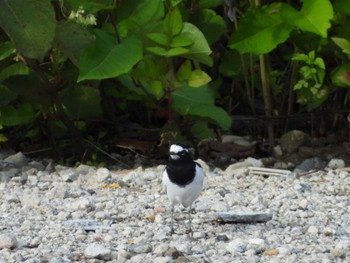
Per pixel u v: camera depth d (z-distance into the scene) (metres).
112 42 12.96
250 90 15.54
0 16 12.41
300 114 15.23
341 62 15.05
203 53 13.20
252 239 9.91
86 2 12.94
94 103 14.24
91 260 9.29
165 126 14.03
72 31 12.82
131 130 15.09
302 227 10.54
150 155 14.80
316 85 14.27
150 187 12.59
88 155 14.51
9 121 14.03
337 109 15.49
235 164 13.81
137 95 14.39
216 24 14.70
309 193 12.20
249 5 15.21
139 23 13.37
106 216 10.97
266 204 11.59
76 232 10.33
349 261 9.28
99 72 12.55
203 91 14.20
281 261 9.23
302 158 14.61
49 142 14.89
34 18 12.43
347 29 14.34
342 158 14.54
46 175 13.29
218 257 9.41
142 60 13.59
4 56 13.16
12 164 13.94
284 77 15.62
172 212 10.52
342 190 12.39
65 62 13.90
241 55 15.01
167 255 9.42
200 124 14.17
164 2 13.73
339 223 10.71
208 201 11.62
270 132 15.09
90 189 12.34
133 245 9.70
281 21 13.82
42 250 9.63
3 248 9.71
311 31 13.55
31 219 10.92
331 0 14.09
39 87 13.73
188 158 10.25
